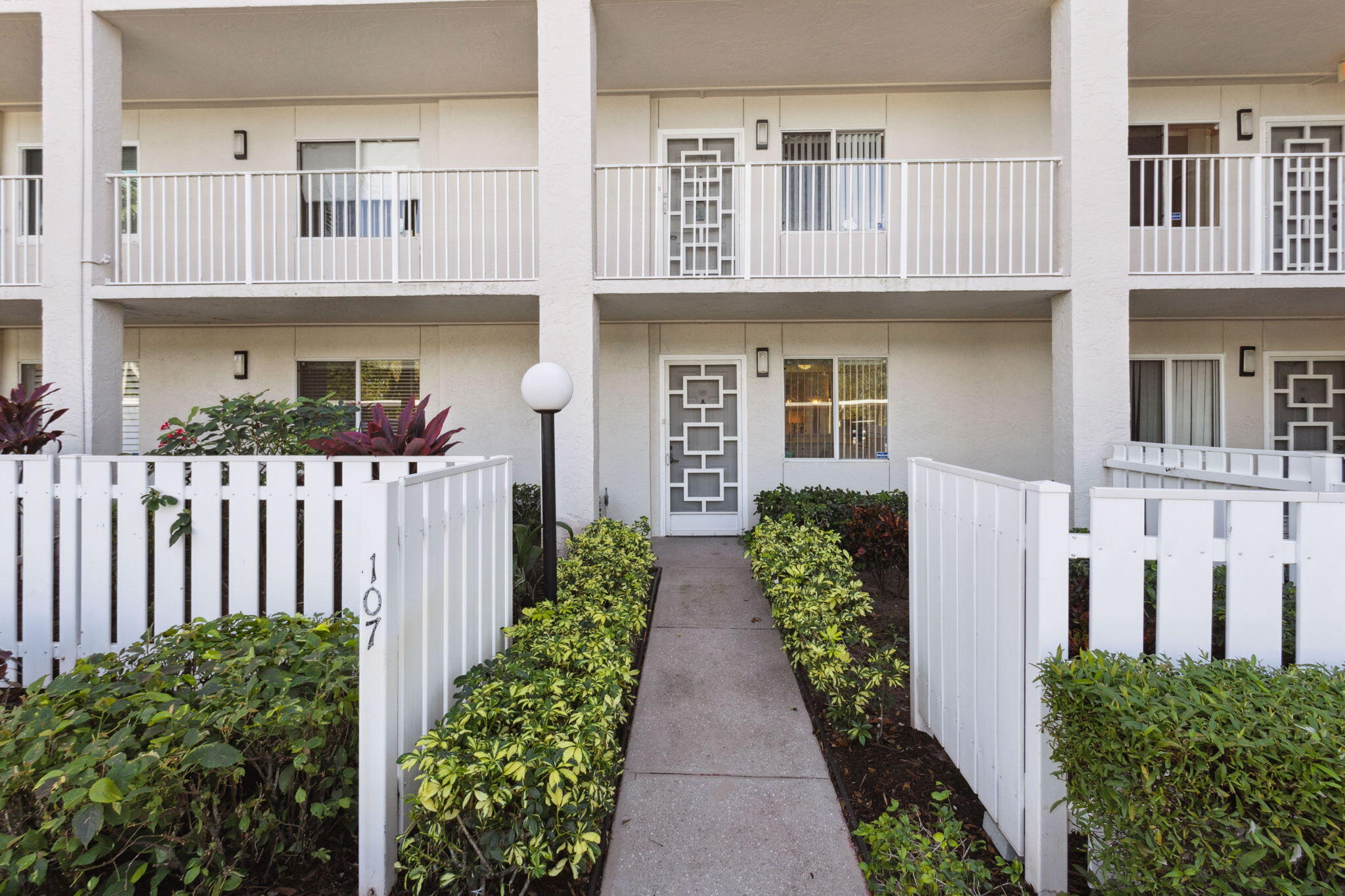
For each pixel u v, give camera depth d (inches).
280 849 82.4
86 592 134.0
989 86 284.2
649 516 303.4
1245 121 279.6
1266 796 58.9
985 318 293.6
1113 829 68.9
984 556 92.1
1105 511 77.9
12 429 199.0
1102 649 77.5
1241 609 78.4
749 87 284.8
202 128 298.2
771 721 130.0
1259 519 78.5
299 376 307.6
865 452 305.0
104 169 235.8
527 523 228.7
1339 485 148.5
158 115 298.0
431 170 232.5
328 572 130.6
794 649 143.9
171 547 131.9
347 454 156.0
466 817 77.4
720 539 302.8
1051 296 239.1
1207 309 266.1
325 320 289.0
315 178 297.6
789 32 244.8
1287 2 223.9
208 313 270.4
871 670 126.1
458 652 105.9
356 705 87.4
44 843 66.8
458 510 106.0
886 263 281.9
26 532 134.6
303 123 298.5
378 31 242.5
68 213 231.1
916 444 301.4
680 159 295.3
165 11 228.2
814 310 272.7
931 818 98.0
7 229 295.7
